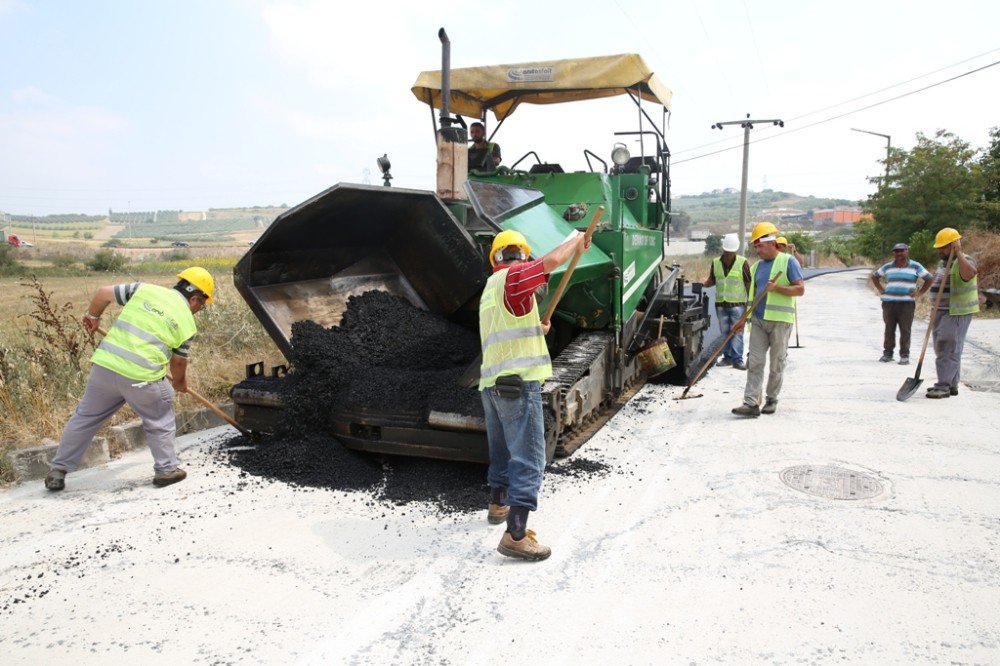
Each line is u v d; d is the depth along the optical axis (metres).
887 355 9.27
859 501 4.40
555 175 6.93
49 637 2.91
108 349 4.43
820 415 6.56
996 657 2.76
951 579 3.40
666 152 8.45
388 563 3.56
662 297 8.06
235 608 3.13
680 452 5.43
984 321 13.01
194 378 6.50
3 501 4.41
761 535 3.90
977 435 5.85
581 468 5.00
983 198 27.00
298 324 5.00
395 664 2.71
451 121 5.61
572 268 3.69
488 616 3.07
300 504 4.32
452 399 4.55
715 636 2.90
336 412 4.84
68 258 43.88
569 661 2.73
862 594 3.25
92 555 3.64
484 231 5.04
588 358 5.57
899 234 27.23
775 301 6.40
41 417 5.29
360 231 5.41
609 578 3.42
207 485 4.65
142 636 2.91
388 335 5.27
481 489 4.49
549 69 7.20
